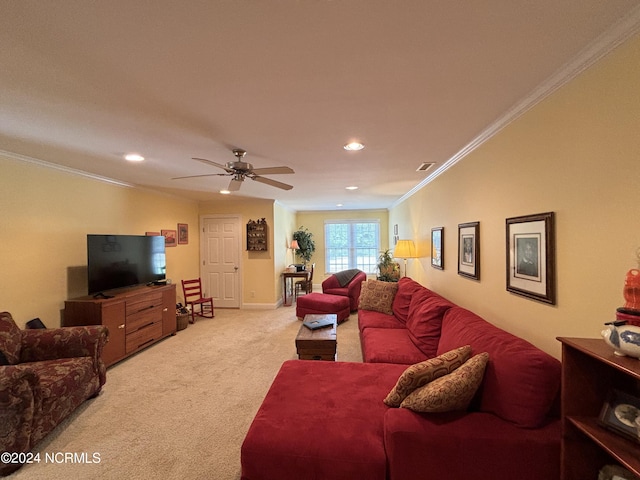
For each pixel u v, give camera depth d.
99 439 2.09
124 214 4.30
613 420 1.08
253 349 3.85
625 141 1.15
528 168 1.75
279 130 2.18
